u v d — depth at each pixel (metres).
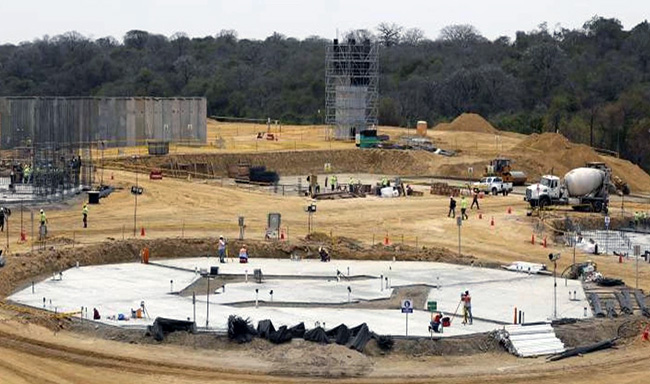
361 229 88.81
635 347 53.19
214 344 50.91
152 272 69.19
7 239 76.06
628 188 128.38
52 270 68.31
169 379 45.69
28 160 118.88
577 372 48.34
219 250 74.69
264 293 62.91
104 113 136.62
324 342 51.00
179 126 145.00
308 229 87.25
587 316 58.28
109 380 45.19
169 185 108.94
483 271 71.75
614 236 92.69
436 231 88.88
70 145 103.56
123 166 123.75
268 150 144.12
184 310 57.66
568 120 187.12
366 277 68.81
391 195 111.31
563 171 138.38
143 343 51.22
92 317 55.25
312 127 184.12
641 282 69.69
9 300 59.03
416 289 65.00
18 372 45.50
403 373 47.59
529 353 51.25
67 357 48.19
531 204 105.00
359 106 162.50
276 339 50.97
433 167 141.50
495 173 126.94
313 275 69.06
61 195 96.44
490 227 91.44
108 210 92.50
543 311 59.28
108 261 73.19
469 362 49.97
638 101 182.00
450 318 57.06
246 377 46.22
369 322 55.75
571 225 96.12
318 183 126.56
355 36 164.25
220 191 107.62
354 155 146.75
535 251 81.56
